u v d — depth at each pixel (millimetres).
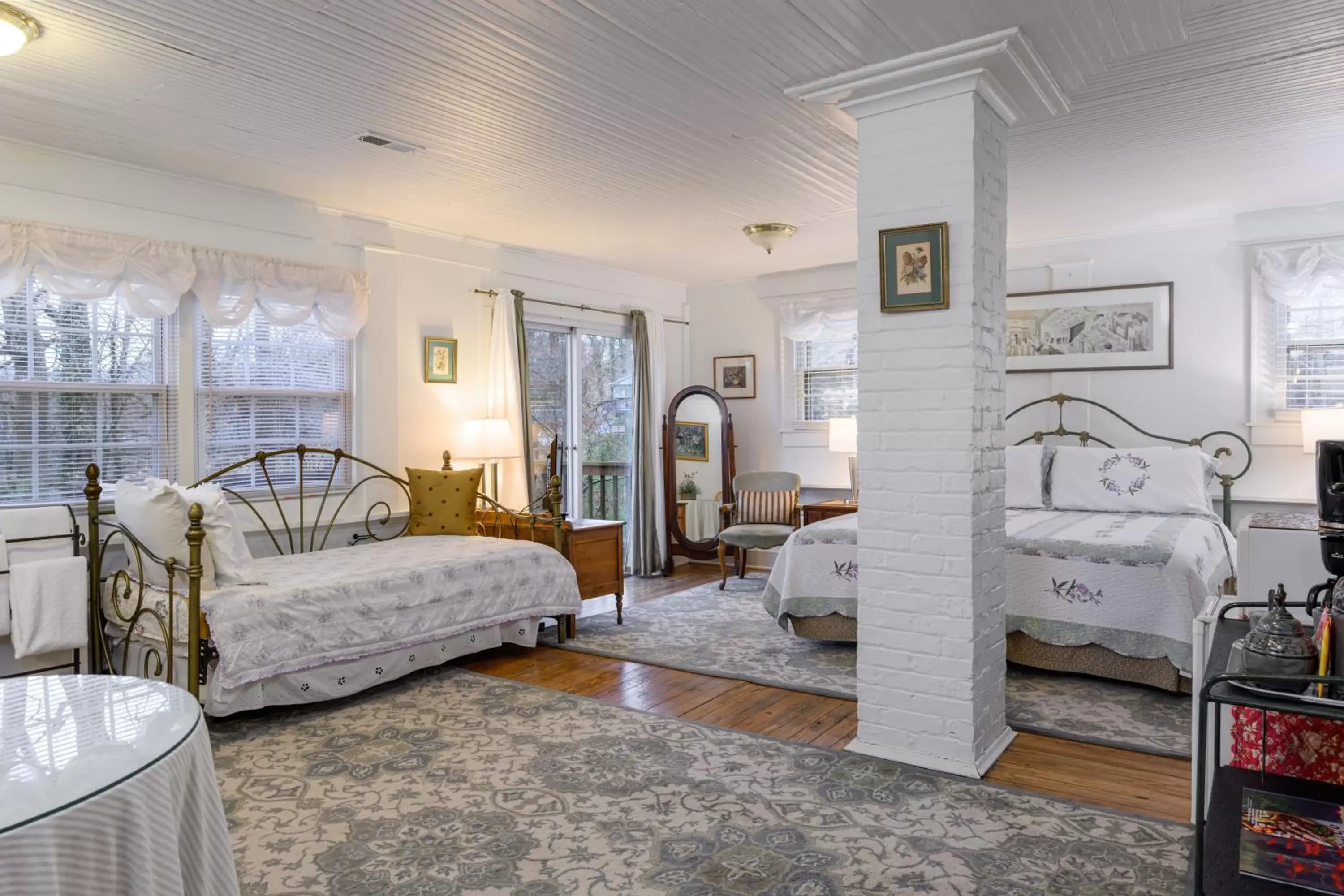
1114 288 5672
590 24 2678
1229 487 5312
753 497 6879
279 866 2348
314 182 4379
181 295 4215
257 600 3490
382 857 2398
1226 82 3201
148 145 3789
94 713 1808
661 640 4906
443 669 4336
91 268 3877
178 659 3461
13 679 2057
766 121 3523
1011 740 3260
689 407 7395
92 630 3883
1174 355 5531
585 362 6758
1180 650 3623
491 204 4832
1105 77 3141
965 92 2924
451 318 5578
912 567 3070
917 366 3045
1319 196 4855
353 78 3078
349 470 5012
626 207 4918
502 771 3006
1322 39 2830
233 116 3445
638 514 7020
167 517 3439
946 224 2936
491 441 5367
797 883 2238
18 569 3533
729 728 3445
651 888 2219
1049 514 5031
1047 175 4426
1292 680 1287
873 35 2758
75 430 3996
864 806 2703
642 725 3475
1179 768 2992
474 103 3316
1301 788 1584
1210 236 5410
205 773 1715
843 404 6957
